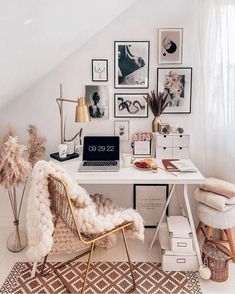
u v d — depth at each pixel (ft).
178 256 7.29
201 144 8.86
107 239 8.05
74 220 5.86
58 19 5.59
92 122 8.93
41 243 5.80
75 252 8.11
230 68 8.21
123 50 8.54
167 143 8.41
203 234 8.53
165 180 6.93
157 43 8.51
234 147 8.59
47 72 8.57
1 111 8.84
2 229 9.25
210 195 7.65
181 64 8.59
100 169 7.51
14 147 7.27
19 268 7.47
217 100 8.44
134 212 6.79
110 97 8.80
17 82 7.41
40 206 5.96
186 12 8.32
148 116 8.87
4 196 9.26
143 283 6.94
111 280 7.04
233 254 7.67
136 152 8.69
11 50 5.30
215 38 8.13
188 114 8.82
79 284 6.91
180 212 9.20
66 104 8.86
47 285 6.90
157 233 8.46
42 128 8.97
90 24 7.41
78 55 8.58
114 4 7.33
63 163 8.12
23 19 4.58
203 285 6.86
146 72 8.65
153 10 8.35
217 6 7.99
